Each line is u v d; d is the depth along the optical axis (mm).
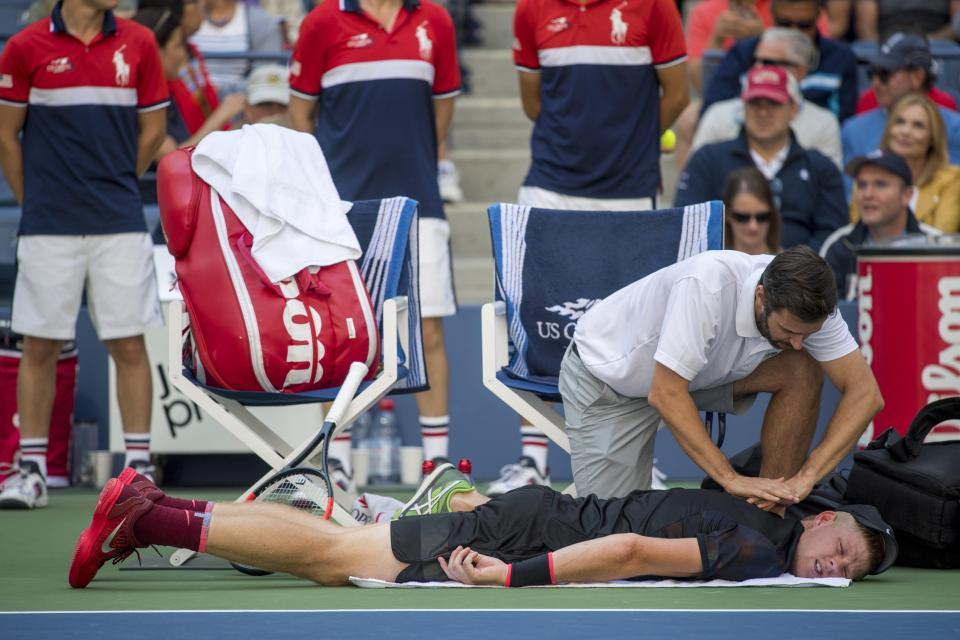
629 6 22625
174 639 11211
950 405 16500
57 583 15023
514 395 17547
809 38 30922
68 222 23000
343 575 14438
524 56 23672
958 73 33219
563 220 19141
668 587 14258
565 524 14562
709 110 29812
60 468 26812
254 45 33375
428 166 23172
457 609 12664
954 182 28375
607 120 22812
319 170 17812
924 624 11875
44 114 22953
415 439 27438
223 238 16938
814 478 14898
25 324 22922
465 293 32719
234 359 16641
